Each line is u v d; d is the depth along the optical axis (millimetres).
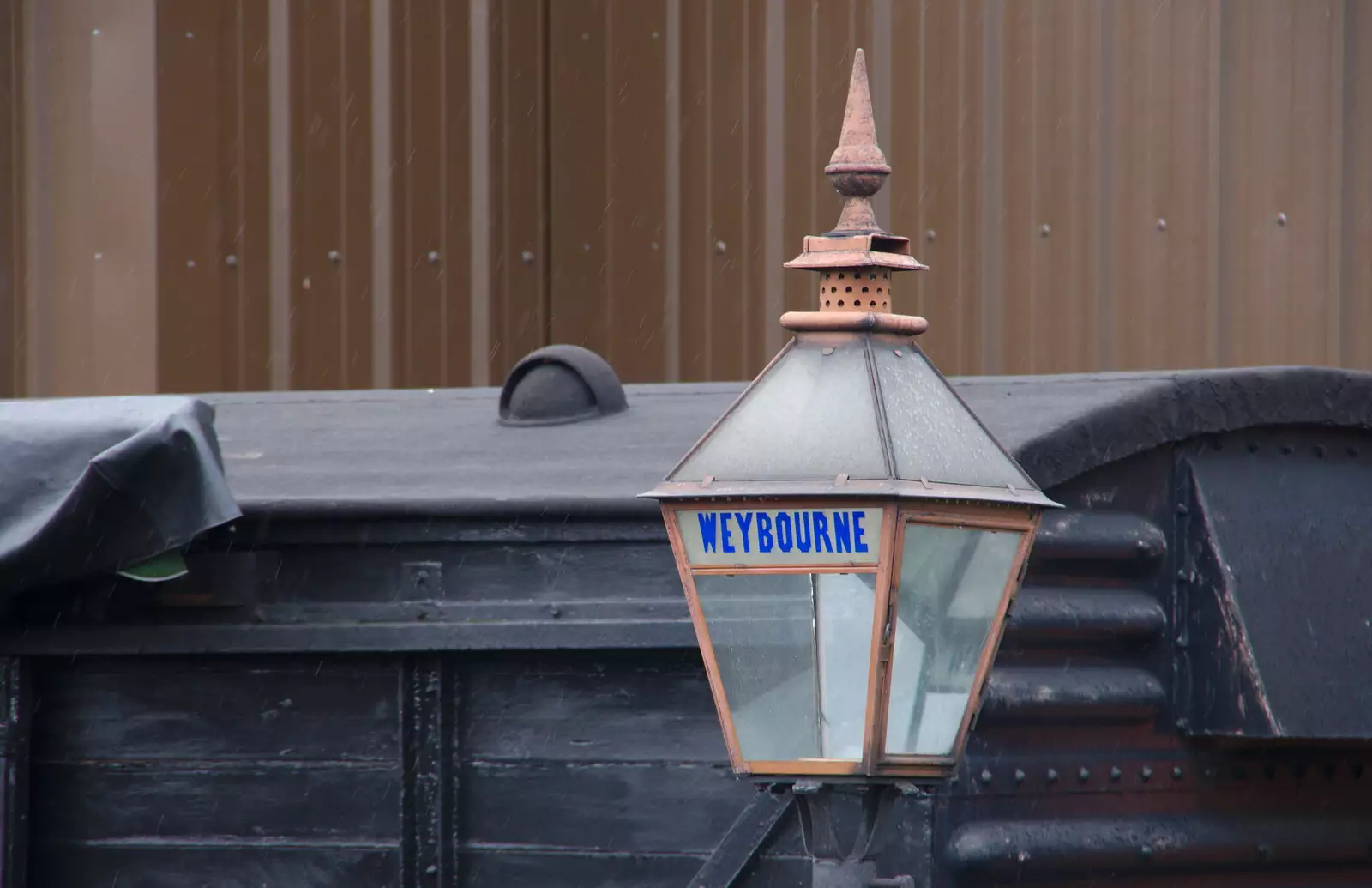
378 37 18328
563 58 19547
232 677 11148
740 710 6602
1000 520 6676
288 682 11047
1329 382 11266
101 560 10266
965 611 6648
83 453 10430
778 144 19156
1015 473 6922
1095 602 10617
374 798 10883
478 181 18906
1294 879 11461
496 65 19000
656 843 10414
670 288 19391
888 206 18969
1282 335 20609
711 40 19375
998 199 19344
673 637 10219
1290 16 20688
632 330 19484
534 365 12555
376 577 10844
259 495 11000
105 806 11305
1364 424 11414
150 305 17766
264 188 18109
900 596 6504
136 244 17844
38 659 11328
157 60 17812
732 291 19250
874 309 7012
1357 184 20984
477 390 13727
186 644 10984
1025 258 19438
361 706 10938
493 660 10719
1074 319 19578
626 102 19516
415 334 18500
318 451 12109
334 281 18203
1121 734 10734
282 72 18078
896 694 6480
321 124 18172
